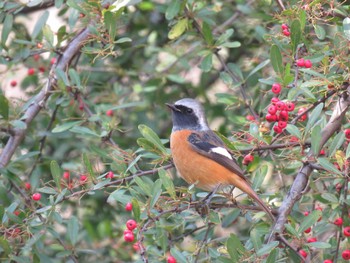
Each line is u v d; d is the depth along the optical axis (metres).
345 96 11.11
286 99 11.55
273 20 12.62
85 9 12.27
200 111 12.82
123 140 15.45
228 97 13.43
